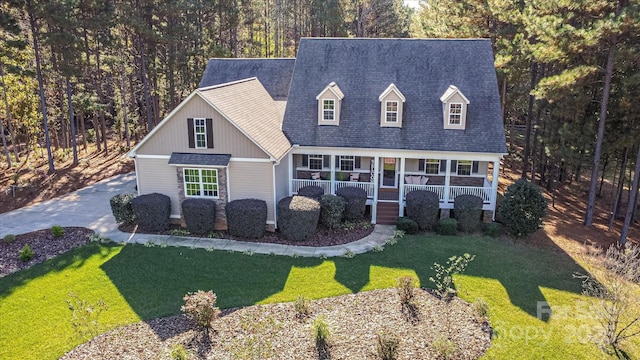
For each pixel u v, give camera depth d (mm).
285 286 15438
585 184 32031
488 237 19812
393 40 24719
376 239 19625
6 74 32188
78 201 25250
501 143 20781
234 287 15375
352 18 50750
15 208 24141
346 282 15711
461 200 20406
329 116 22578
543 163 30781
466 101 21000
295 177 25094
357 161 24656
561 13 21469
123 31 36594
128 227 21062
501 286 15344
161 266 16953
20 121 34938
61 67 28984
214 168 20031
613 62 19938
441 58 23672
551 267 16812
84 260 17484
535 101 27391
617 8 19281
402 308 13859
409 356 11391
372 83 23453
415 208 20438
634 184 19234
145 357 11531
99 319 13414
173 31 33469
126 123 38094
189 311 12430
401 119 21891
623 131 21859
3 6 27547
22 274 16328
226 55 37750
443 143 21172
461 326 12883
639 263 14219
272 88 28141
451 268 15109
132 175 31172
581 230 21500
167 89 37500
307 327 12812
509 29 28547
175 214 21234
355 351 11617
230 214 19469
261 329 12742
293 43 63250
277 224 20656
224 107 19875
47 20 27469
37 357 11711
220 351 11727
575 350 11922
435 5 36594
